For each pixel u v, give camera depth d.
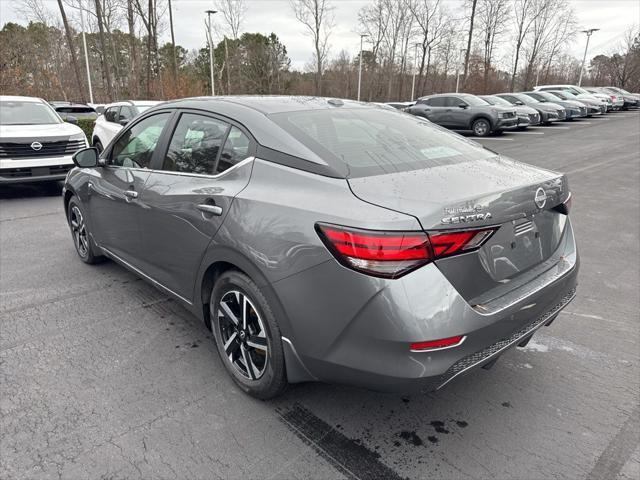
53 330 3.35
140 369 2.89
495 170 2.47
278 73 53.72
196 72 57.84
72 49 27.30
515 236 2.25
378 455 2.24
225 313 2.65
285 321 2.24
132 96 34.66
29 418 2.44
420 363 1.92
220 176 2.67
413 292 1.89
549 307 2.43
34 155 7.45
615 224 6.14
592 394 2.70
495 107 17.22
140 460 2.17
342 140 2.54
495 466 2.17
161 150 3.21
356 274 1.94
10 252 5.01
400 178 2.22
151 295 3.94
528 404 2.61
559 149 13.50
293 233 2.14
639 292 4.06
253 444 2.29
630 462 2.19
